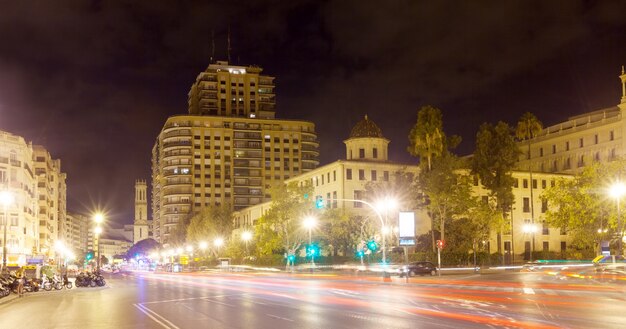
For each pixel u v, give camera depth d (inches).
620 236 2354.8
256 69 7775.6
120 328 770.8
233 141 7303.2
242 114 7613.2
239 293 1493.6
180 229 6505.9
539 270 2726.4
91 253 2982.3
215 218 5349.4
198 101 7760.8
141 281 2699.3
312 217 3070.9
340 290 1531.7
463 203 2970.0
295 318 838.5
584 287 1448.1
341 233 3358.8
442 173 2955.2
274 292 1502.2
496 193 3351.4
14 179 3312.0
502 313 846.5
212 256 5275.6
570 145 4744.1
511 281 1834.4
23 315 1021.2
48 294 1732.3
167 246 6963.6
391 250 3129.9
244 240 4562.0
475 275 2349.9
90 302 1314.0
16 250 3193.9
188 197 7121.1
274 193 3481.8
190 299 1302.9
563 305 964.0
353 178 3878.0
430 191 2974.9
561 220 2947.8
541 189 4197.8
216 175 7209.6
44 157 4940.9
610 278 1857.8
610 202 2721.5
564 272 2363.4
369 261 3216.0
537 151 5068.9
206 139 7244.1
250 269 4052.7
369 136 4067.4
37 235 4077.3
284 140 7475.4
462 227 3120.1
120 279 3134.8
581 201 2854.3
